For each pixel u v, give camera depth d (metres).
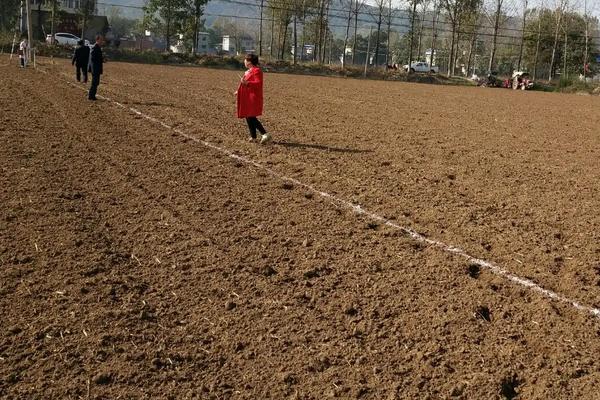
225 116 15.27
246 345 4.39
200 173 9.09
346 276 5.56
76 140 10.91
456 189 8.94
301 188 8.52
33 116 13.09
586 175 10.48
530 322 4.83
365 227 6.94
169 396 3.80
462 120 18.42
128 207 7.32
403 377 4.05
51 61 34.09
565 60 65.88
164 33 66.62
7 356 4.13
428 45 105.38
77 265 5.54
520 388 4.01
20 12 52.47
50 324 4.53
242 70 51.03
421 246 6.40
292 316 4.80
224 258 5.88
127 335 4.44
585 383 4.05
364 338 4.52
